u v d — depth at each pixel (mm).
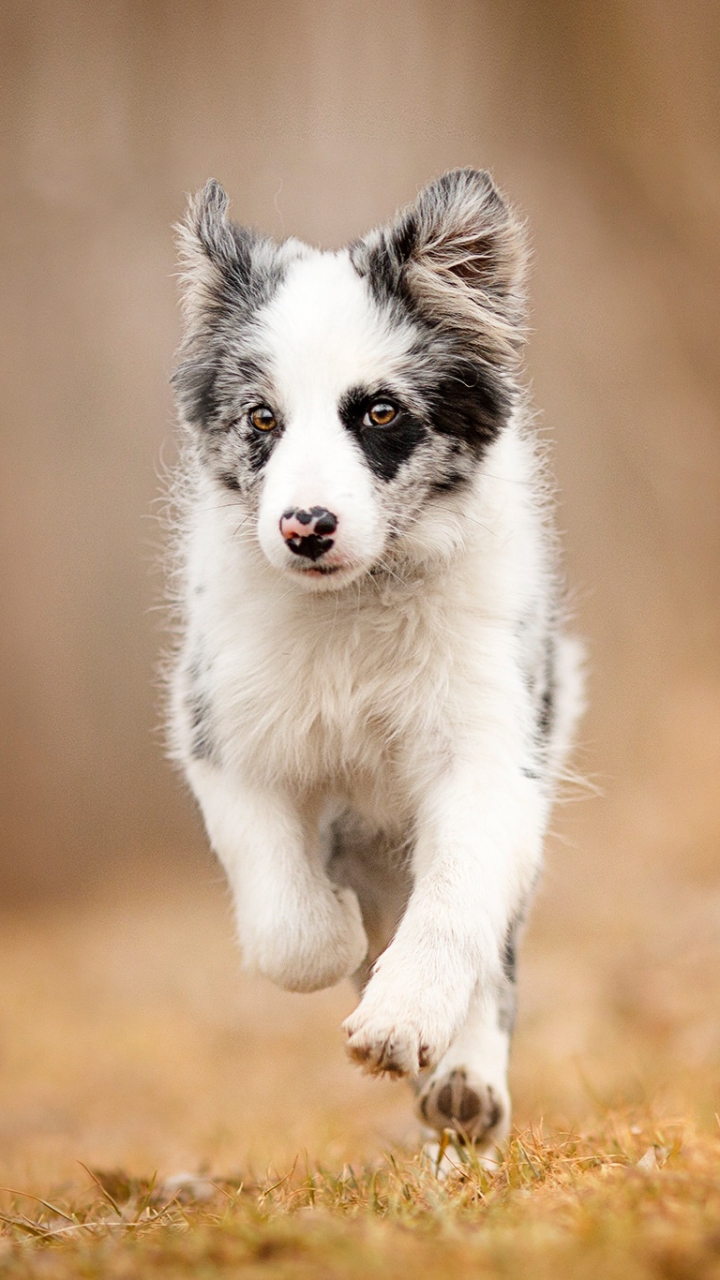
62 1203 6500
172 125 21094
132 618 21547
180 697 7125
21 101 20953
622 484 21594
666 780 18344
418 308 6484
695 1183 4496
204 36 20922
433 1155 6680
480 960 5801
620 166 22250
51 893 21000
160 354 21406
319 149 21078
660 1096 8188
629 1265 3676
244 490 6520
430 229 6457
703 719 19156
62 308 21312
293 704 6555
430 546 6379
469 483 6484
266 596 6488
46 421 21312
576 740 8172
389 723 6590
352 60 21125
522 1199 4793
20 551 21250
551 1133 6730
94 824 21453
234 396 6535
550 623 7215
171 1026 13992
